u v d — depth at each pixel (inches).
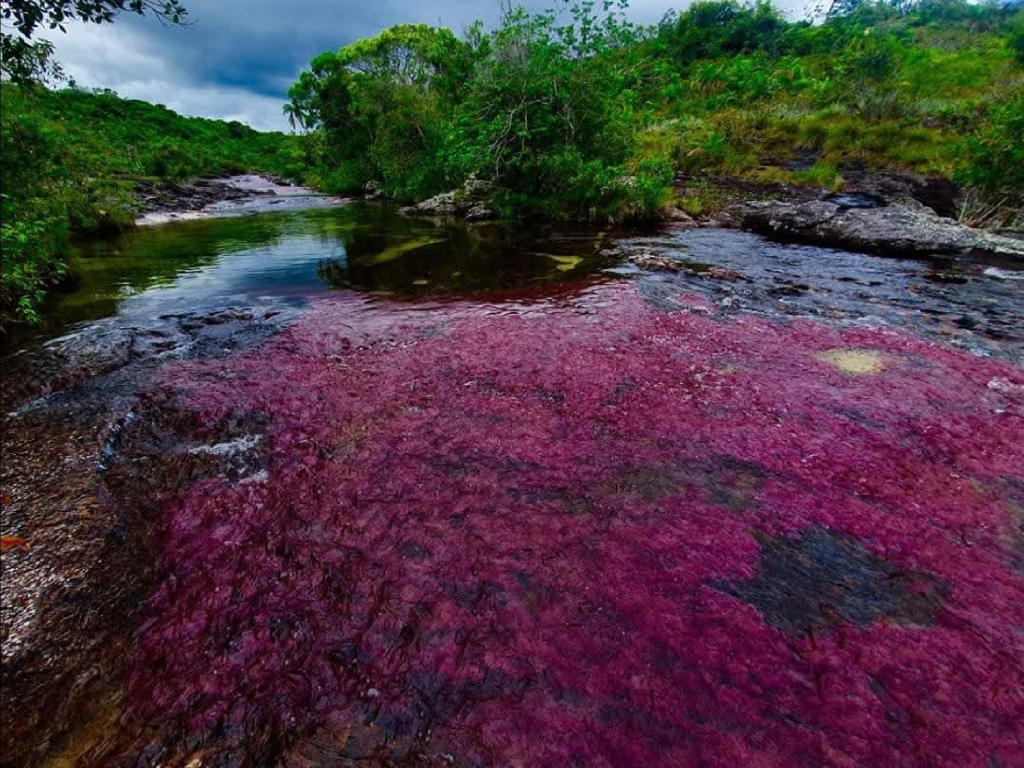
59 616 97.7
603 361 201.0
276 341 234.1
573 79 581.3
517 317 254.5
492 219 644.7
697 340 220.8
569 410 167.0
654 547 111.0
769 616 94.7
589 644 89.8
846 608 96.2
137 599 101.3
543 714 78.9
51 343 233.6
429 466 139.9
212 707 82.0
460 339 227.5
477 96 642.2
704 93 1230.9
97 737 78.4
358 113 1194.0
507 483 132.5
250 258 437.4
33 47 225.1
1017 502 122.8
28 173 264.2
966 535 113.2
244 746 76.6
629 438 151.3
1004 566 105.0
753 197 625.9
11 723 80.1
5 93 244.5
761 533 114.5
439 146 882.1
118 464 144.3
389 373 196.4
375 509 124.0
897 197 574.9
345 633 93.4
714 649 88.4
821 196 598.2
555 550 110.7
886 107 865.5
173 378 196.9
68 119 478.0
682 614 95.1
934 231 415.2
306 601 100.1
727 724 76.8
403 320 256.8
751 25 1807.3
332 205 958.4
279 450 148.9
